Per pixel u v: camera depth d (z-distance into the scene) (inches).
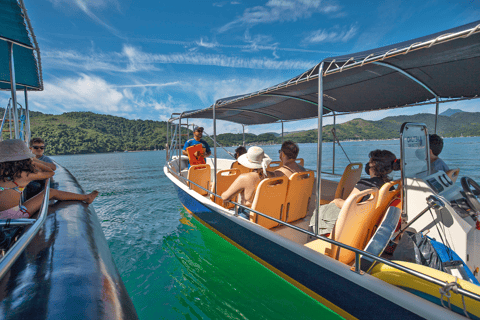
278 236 85.0
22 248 35.4
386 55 53.3
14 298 33.0
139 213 221.5
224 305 91.5
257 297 95.7
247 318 84.2
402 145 72.8
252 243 96.7
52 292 34.5
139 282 108.2
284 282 87.7
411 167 77.4
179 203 260.2
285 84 81.4
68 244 50.3
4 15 90.9
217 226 123.1
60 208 72.6
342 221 66.6
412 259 65.3
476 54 68.7
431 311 46.9
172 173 205.0
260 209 95.3
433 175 78.7
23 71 159.8
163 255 133.3
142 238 158.1
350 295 61.4
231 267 114.2
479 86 105.0
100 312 32.9
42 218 47.1
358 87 122.4
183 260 127.3
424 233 71.1
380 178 79.3
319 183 69.4
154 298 96.7
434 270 54.4
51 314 30.4
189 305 92.0
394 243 73.7
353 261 80.8
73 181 117.4
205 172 168.2
